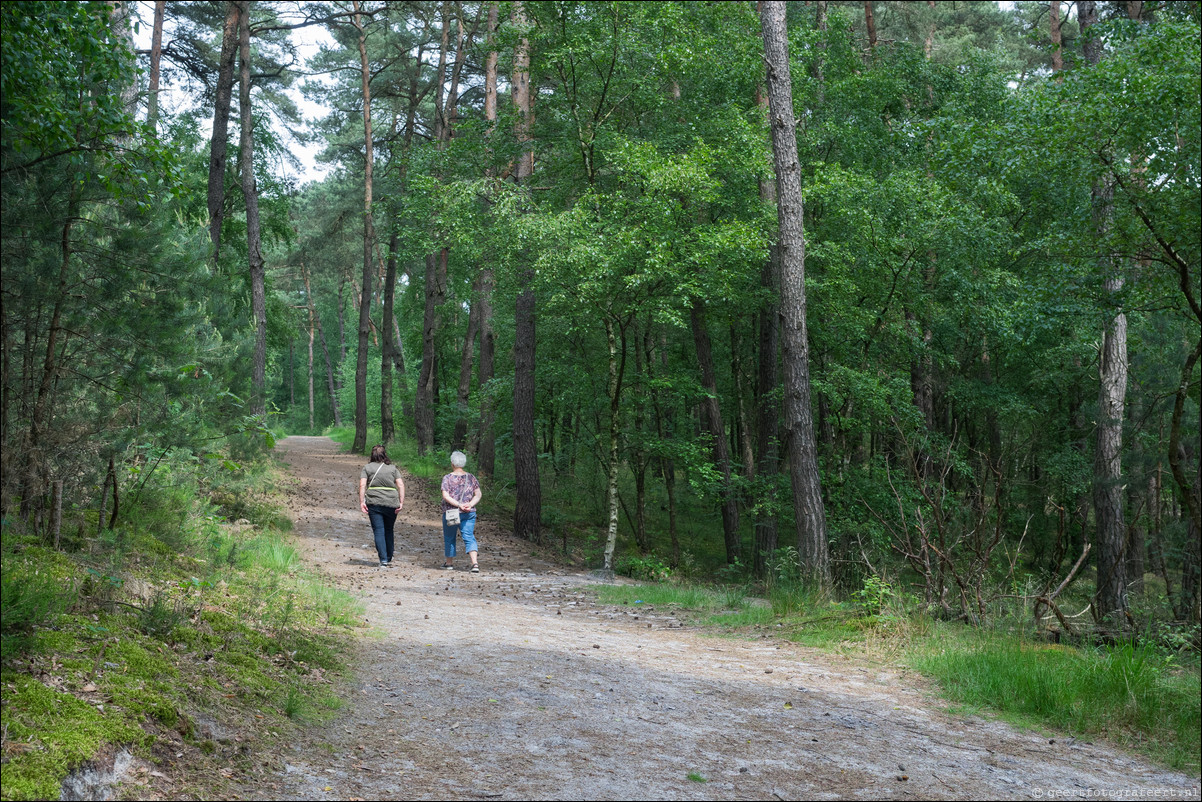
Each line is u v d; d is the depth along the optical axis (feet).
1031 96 36.81
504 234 46.26
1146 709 17.66
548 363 71.82
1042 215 52.26
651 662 21.65
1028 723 17.53
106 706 11.59
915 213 53.42
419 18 90.12
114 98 19.39
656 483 91.45
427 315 96.99
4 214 18.40
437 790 11.87
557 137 55.01
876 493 53.21
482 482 78.84
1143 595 37.14
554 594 36.17
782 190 41.52
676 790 12.51
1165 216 32.60
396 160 88.38
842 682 20.40
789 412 40.65
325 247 130.62
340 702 15.60
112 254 20.68
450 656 20.68
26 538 18.69
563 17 47.24
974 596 28.45
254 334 44.88
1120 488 51.13
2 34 16.98
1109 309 37.58
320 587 27.76
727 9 55.21
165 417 25.81
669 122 56.44
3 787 8.89
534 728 15.16
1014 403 67.87
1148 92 31.60
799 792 12.76
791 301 40.98
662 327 77.20
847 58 64.23
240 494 44.37
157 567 21.54
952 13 88.84
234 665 15.71
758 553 59.11
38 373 20.98
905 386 56.85
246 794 10.89
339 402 225.97
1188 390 31.24
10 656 12.01
